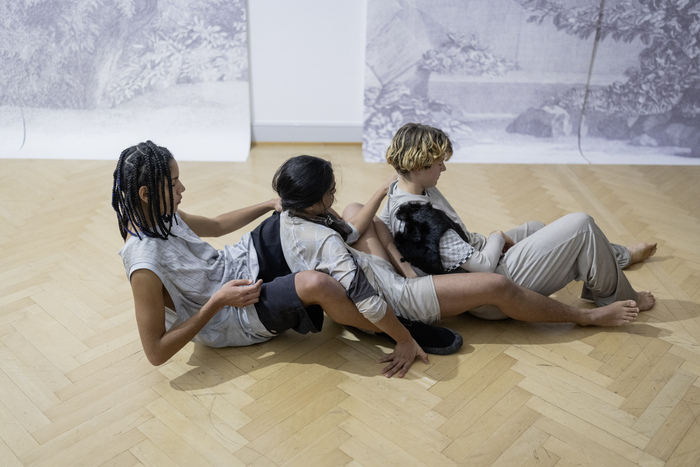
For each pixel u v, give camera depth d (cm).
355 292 205
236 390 213
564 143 457
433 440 191
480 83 446
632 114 453
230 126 456
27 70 441
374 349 236
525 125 458
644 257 293
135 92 448
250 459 184
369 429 195
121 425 198
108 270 289
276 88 449
